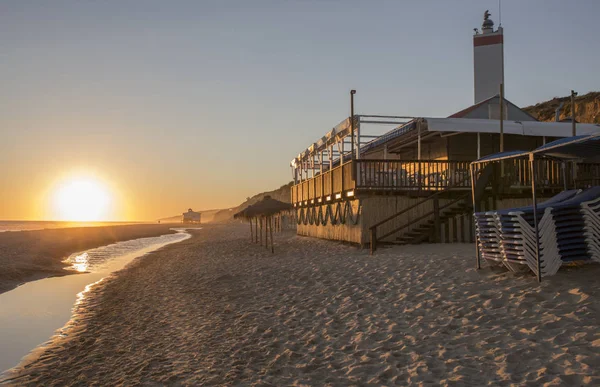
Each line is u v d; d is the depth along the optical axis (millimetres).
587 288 7324
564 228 8688
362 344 6719
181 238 49812
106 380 6430
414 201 18359
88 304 12406
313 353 6609
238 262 17844
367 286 10289
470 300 7965
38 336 9398
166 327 9055
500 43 30094
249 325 8500
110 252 30469
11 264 20219
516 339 5949
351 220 19484
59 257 25750
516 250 8812
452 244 16531
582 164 17984
